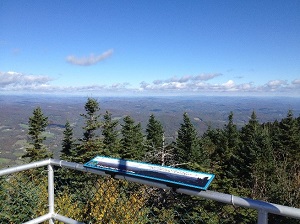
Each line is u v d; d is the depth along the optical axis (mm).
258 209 1350
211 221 1952
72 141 29391
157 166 1712
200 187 1454
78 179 2516
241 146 30734
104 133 28891
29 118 28688
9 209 2820
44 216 2209
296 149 31156
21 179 2789
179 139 30172
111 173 1773
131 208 2539
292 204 6500
